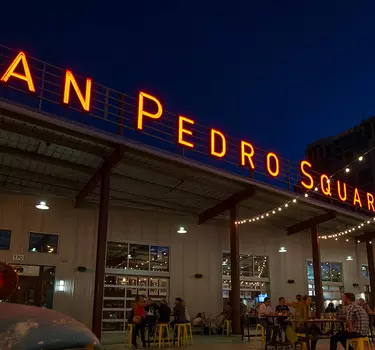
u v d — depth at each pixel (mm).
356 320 8633
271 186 15922
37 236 14672
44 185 14688
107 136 11484
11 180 14188
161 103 13445
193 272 17750
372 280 22641
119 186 15203
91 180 13992
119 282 16125
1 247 14000
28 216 14609
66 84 11250
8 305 1034
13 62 10398
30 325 966
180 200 16875
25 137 11398
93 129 11195
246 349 11508
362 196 21484
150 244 17062
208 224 18625
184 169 13766
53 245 14883
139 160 12922
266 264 20156
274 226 20750
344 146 48000
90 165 13281
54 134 11250
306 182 17953
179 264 17516
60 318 1031
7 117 10164
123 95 12672
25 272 14227
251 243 19797
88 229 15672
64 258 14930
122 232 16484
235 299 15789
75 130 10977
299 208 18281
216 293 18047
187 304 17250
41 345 935
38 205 14078
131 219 16828
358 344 8547
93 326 11281
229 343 13086
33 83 10609
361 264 23906
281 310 12305
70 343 969
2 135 11352
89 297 15078
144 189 15594
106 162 12414
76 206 15531
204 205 17453
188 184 15164
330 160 49344
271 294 19812
